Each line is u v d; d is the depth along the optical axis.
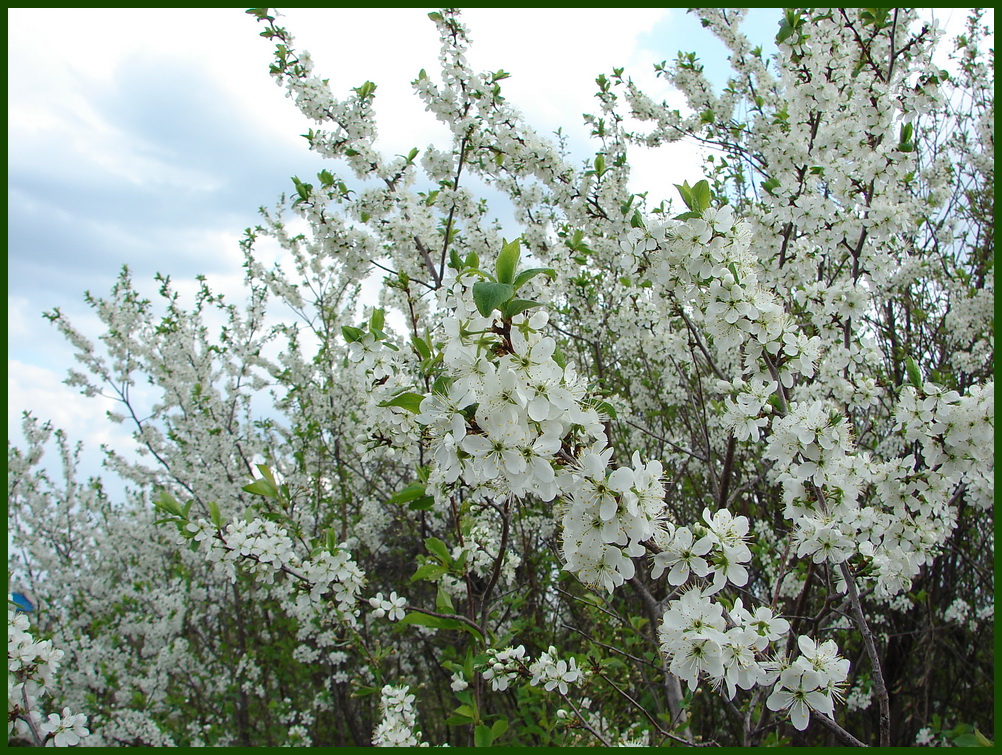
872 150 4.24
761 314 2.87
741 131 6.45
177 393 8.82
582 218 5.36
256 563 3.87
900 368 6.37
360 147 5.04
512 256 1.97
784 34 4.50
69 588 9.62
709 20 6.46
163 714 8.21
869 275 4.80
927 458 3.03
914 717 6.51
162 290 9.25
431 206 5.66
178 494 9.27
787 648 3.20
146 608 8.88
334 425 8.51
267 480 4.07
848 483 2.98
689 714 3.89
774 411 3.21
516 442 1.80
